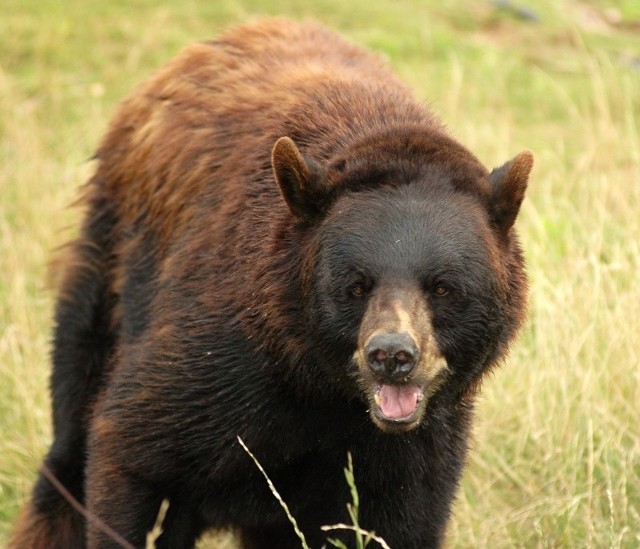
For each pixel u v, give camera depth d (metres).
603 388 12.36
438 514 9.48
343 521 9.39
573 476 11.41
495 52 24.52
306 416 8.89
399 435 9.07
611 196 16.06
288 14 25.23
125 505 9.16
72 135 20.27
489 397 12.46
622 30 28.30
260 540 10.43
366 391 8.41
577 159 18.81
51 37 23.41
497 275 8.55
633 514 10.83
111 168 11.40
